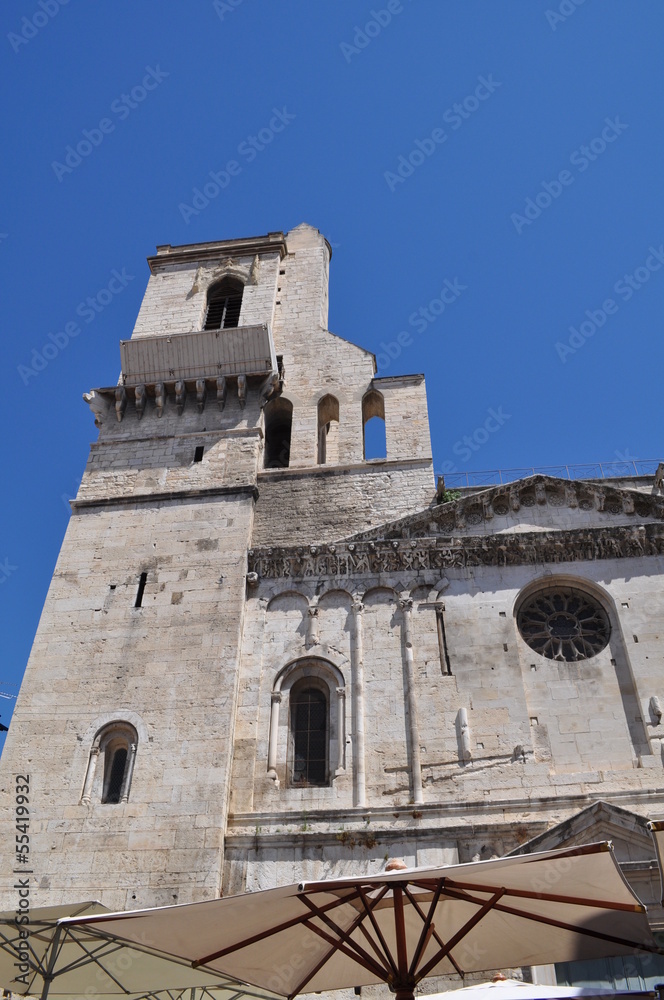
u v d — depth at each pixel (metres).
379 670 28.67
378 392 38.16
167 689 28.47
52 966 18.56
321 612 30.33
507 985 16.64
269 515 33.75
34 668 29.45
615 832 23.22
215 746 27.00
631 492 31.73
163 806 25.95
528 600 30.22
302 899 15.73
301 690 29.20
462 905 17.88
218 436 36.12
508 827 24.62
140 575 31.64
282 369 39.38
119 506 33.91
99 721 28.03
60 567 32.22
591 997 17.72
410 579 30.61
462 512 32.19
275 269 43.56
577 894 15.70
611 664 28.02
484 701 27.48
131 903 24.17
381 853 24.77
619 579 29.75
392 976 15.60
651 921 21.92
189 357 37.84
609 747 26.23
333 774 26.94
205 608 30.34
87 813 26.17
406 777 26.33
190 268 44.41
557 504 32.22
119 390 37.72
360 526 33.03
